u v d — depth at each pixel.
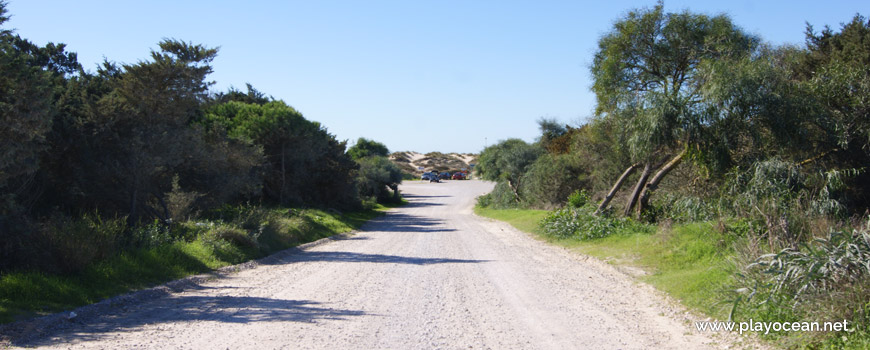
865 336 5.32
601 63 20.70
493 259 14.60
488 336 6.28
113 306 7.99
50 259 8.99
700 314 7.39
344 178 38.09
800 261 6.48
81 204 15.20
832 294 5.77
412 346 5.79
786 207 11.60
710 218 15.16
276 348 5.64
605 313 7.67
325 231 24.19
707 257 11.23
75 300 7.98
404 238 22.44
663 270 11.62
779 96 15.04
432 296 8.94
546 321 7.11
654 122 16.34
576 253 16.09
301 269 12.75
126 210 15.64
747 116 15.55
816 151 15.74
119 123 15.24
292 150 32.44
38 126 8.71
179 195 17.44
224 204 23.22
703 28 19.39
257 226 17.39
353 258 15.07
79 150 14.21
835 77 15.22
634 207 20.39
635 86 20.31
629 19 19.89
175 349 5.59
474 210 47.75
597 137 25.20
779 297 6.49
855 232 6.73
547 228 21.36
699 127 15.87
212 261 12.88
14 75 8.45
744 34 19.06
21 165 9.26
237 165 22.33
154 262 11.01
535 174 38.59
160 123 16.05
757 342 5.99
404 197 68.12
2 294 7.48
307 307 7.99
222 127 21.78
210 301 8.52
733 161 16.08
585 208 21.50
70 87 14.90
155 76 15.42
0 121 8.18
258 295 9.12
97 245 10.13
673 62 19.73
